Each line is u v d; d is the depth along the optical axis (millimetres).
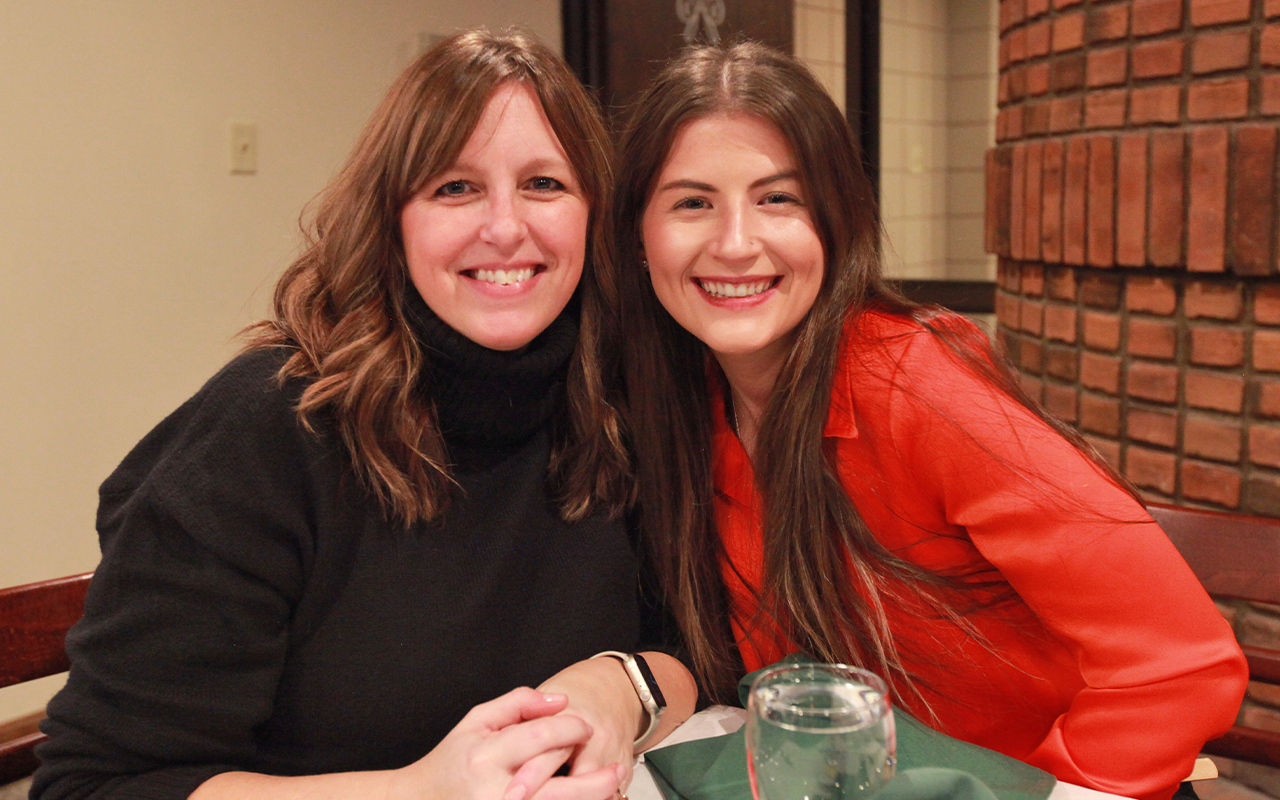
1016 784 826
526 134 973
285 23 2541
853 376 1074
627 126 1107
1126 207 2113
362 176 1001
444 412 1020
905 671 1081
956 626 1094
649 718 1003
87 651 886
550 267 1012
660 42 3176
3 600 1115
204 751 900
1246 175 1929
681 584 1137
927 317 1092
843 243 1070
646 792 894
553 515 1099
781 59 1050
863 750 710
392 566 983
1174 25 2000
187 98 2398
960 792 769
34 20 2152
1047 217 2334
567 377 1115
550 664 1068
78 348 2303
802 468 1070
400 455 977
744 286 1041
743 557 1156
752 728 738
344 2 2641
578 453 1111
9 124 2145
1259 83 1905
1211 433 2096
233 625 910
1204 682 917
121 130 2305
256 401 943
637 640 1165
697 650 1131
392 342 976
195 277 2469
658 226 1060
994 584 1102
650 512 1143
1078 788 867
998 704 1130
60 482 2312
